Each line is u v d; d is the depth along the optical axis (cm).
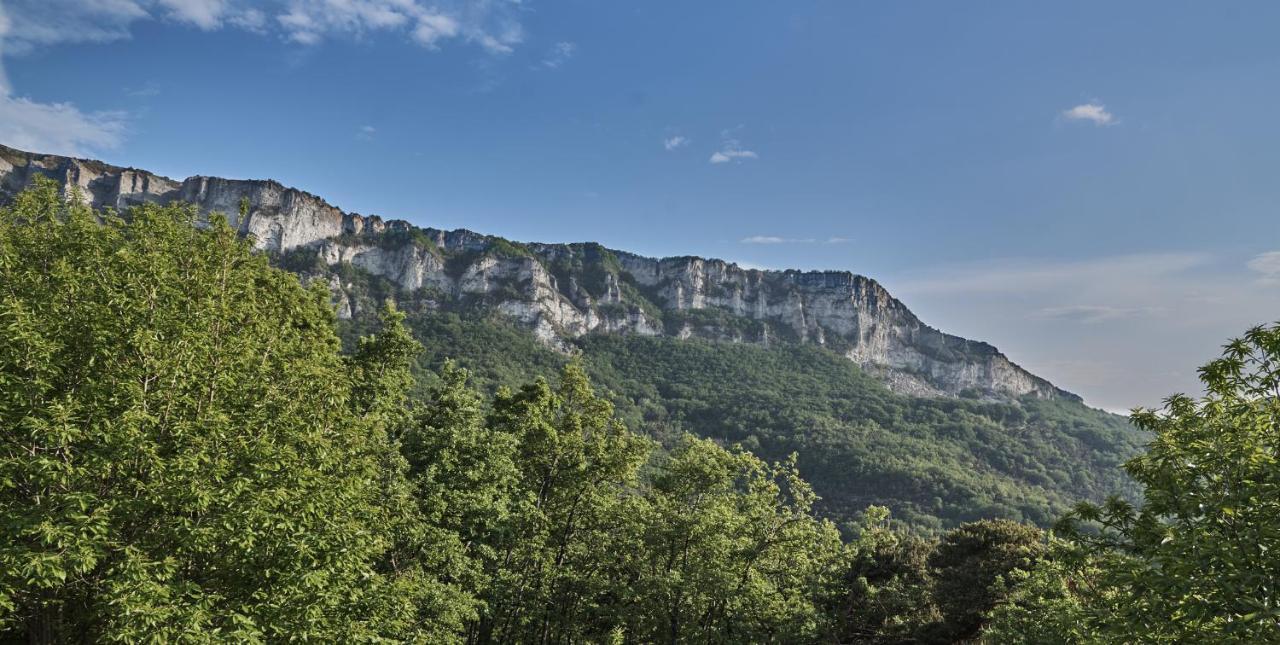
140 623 1292
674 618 3103
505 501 3262
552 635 3784
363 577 1834
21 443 1404
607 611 3347
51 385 1432
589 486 3544
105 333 1502
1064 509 16438
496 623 3631
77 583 1471
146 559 1396
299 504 1622
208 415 1591
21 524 1260
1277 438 1206
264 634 1520
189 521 1441
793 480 3441
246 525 1462
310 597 1585
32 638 1497
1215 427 1305
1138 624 1212
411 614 2067
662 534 3117
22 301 1495
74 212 2116
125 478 1487
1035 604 2755
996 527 4144
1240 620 1023
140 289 1691
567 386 3769
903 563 3997
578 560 3544
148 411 1521
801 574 3419
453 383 3478
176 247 2047
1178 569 1123
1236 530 1177
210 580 1605
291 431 1775
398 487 2662
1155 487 1360
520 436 3656
